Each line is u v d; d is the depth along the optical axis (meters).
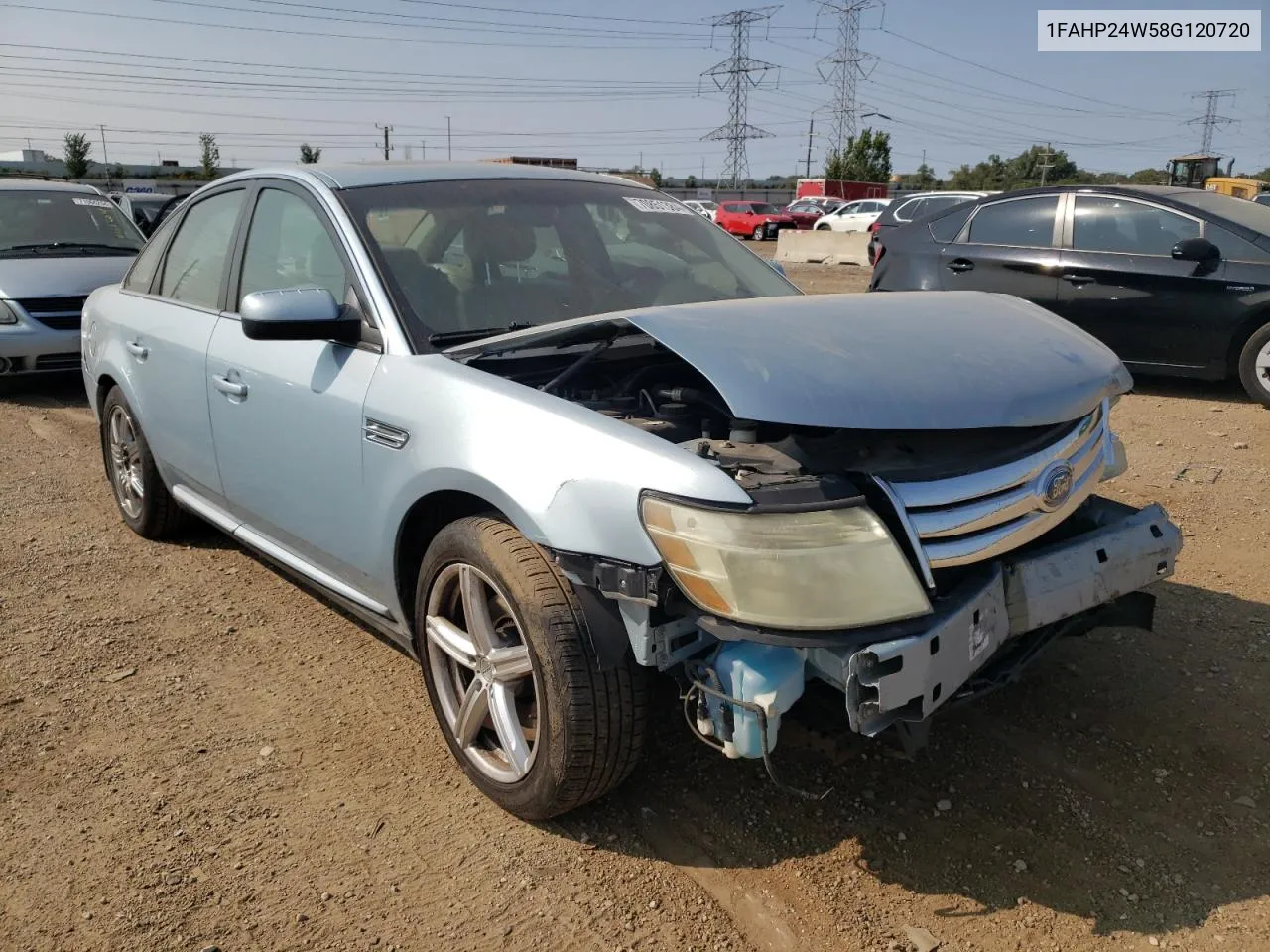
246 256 3.75
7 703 3.34
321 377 3.13
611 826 2.69
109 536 4.93
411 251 3.20
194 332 3.91
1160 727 3.12
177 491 4.40
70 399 8.31
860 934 2.30
